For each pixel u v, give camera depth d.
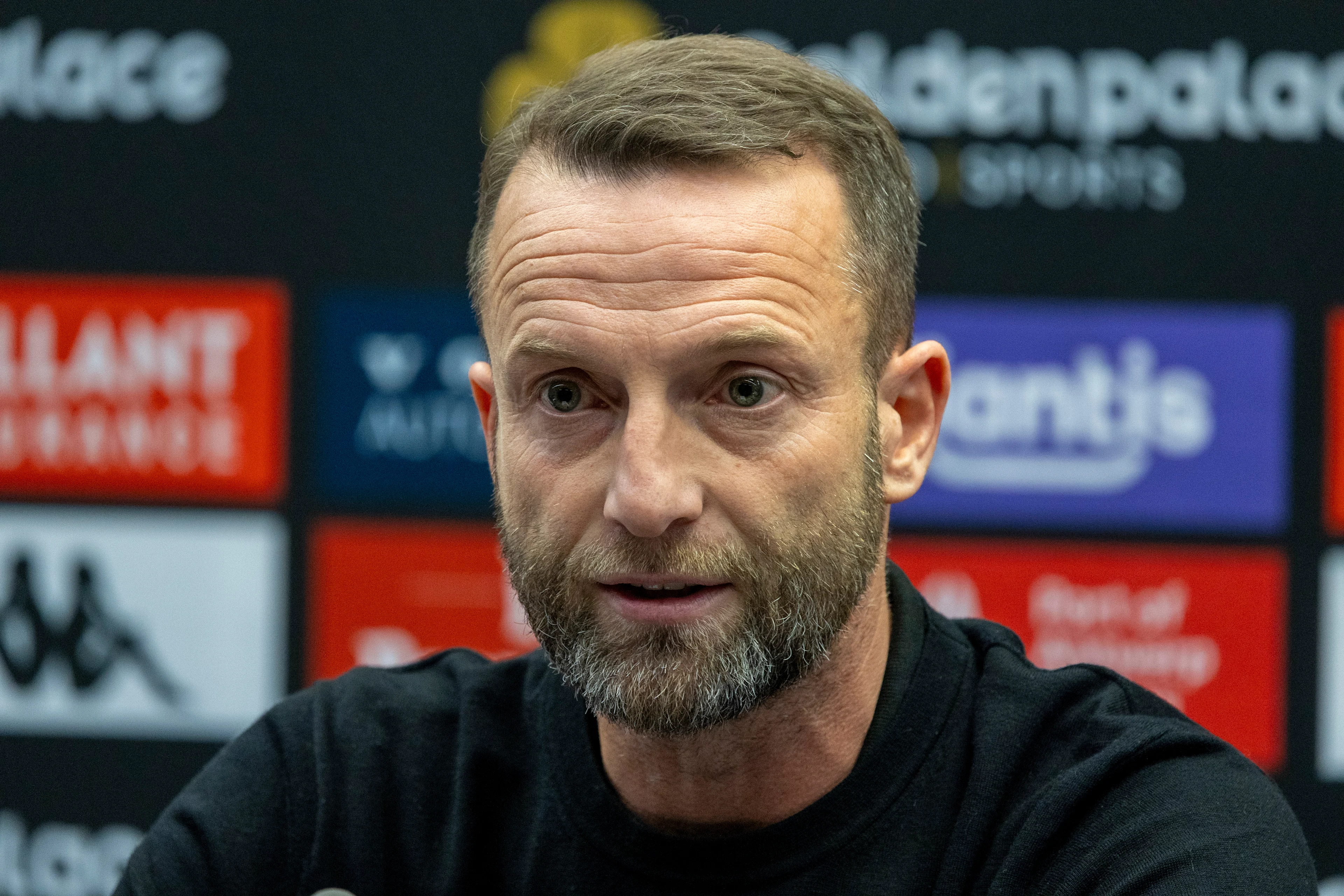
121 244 6.72
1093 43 6.50
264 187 6.70
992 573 6.62
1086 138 6.52
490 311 2.66
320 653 6.75
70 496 6.78
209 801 3.08
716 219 2.40
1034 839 2.58
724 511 2.46
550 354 2.44
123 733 6.78
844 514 2.55
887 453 2.82
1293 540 6.51
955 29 6.54
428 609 6.73
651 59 2.64
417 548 6.73
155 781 6.77
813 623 2.52
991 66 6.54
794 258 2.45
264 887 3.01
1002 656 3.02
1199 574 6.54
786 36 6.56
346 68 6.67
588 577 2.49
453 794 3.04
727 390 2.46
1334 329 6.48
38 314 6.74
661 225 2.39
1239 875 2.38
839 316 2.53
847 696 2.72
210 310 6.72
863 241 2.62
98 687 6.79
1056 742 2.81
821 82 2.66
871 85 6.55
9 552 6.79
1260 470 6.52
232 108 6.70
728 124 2.43
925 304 6.57
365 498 6.75
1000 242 6.56
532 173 2.54
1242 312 6.51
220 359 6.74
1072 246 6.55
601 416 2.49
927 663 2.87
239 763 3.16
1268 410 6.51
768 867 2.65
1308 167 6.46
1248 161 6.48
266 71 6.69
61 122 6.70
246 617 6.77
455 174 6.68
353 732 3.14
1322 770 6.47
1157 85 6.49
